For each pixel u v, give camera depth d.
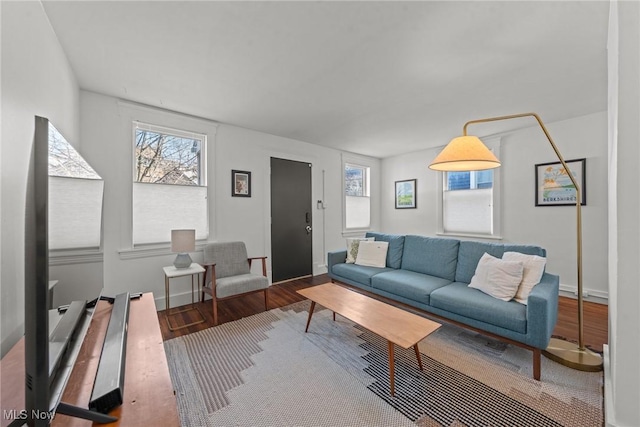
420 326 1.74
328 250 4.75
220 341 2.24
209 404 1.51
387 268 3.26
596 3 1.42
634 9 0.90
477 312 1.99
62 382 0.80
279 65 2.06
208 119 3.28
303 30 1.67
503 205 3.83
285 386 1.66
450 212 4.52
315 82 2.34
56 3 1.42
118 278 2.67
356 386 1.65
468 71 2.15
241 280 2.80
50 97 1.56
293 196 4.24
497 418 1.38
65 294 1.02
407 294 2.54
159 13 1.51
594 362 1.79
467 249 2.68
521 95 2.60
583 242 3.14
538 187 3.49
